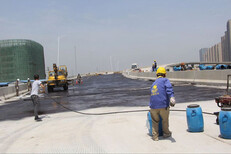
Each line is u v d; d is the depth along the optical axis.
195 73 23.20
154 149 4.94
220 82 18.62
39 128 7.94
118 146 5.33
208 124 6.74
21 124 8.94
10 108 14.70
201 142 5.16
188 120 6.03
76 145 5.64
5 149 5.75
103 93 20.36
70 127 7.73
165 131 5.63
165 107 5.32
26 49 150.25
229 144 4.92
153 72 38.50
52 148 5.54
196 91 16.41
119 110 10.54
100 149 5.22
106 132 6.70
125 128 7.00
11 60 148.75
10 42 148.50
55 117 9.93
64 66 29.34
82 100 15.95
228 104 6.18
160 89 5.31
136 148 5.09
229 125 5.18
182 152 4.64
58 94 22.94
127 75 66.62
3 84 59.47
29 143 6.13
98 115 9.72
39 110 12.55
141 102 12.83
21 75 148.75
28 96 23.86
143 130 6.61
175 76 28.00
